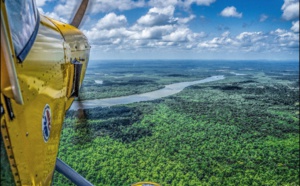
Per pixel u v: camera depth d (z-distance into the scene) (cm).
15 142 228
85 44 604
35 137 285
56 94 375
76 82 519
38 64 300
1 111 200
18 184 243
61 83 403
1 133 206
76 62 512
